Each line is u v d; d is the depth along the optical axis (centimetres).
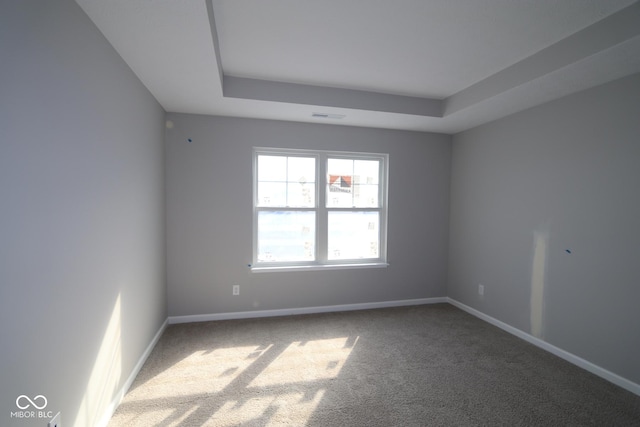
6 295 100
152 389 212
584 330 245
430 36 203
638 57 191
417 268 399
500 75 256
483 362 254
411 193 392
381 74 266
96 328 163
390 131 379
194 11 148
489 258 342
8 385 101
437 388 218
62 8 130
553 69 212
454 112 310
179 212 323
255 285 345
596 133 237
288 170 357
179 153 320
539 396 210
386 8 173
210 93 261
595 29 186
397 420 186
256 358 256
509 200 316
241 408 194
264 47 220
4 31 98
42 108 118
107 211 175
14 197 104
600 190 235
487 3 168
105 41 171
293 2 168
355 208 379
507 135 319
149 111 256
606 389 218
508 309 317
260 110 308
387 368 244
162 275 304
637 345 212
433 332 313
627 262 218
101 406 171
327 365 247
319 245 366
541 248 282
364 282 380
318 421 184
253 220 344
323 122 351
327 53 229
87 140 152
